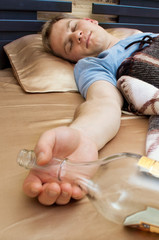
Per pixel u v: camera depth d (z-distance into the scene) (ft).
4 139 2.35
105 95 2.84
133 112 2.92
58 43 4.44
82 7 6.15
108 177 1.49
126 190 1.42
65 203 1.55
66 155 1.74
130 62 3.18
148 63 3.04
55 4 5.68
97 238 1.37
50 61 4.29
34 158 1.51
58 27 4.47
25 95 3.65
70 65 4.33
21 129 2.56
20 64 4.54
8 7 5.33
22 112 2.98
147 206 1.37
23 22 5.56
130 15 6.51
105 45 4.40
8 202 1.59
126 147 2.23
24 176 1.82
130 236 1.38
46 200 1.50
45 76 3.95
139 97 2.71
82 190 1.54
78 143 1.78
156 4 6.81
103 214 1.45
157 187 1.41
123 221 1.40
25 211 1.53
